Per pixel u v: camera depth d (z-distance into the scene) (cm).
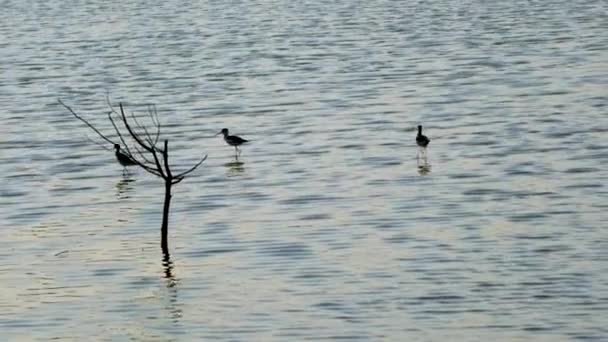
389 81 7350
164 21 10906
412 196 4741
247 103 6819
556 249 3988
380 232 4256
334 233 4262
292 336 3334
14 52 9169
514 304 3500
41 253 4162
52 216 4631
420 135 5378
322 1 12088
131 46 9300
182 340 3347
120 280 3847
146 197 4847
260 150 5638
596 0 11181
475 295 3581
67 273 3934
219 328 3419
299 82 7450
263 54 8688
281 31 9988
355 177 5078
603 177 4931
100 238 4316
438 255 3966
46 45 9488
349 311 3497
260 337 3341
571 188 4778
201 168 5309
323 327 3388
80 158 5566
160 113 6625
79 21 11056
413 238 4172
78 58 8744
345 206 4625
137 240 4269
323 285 3719
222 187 4972
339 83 7344
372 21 10469
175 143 5850
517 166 5162
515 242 4078
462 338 3288
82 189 5016
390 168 5212
